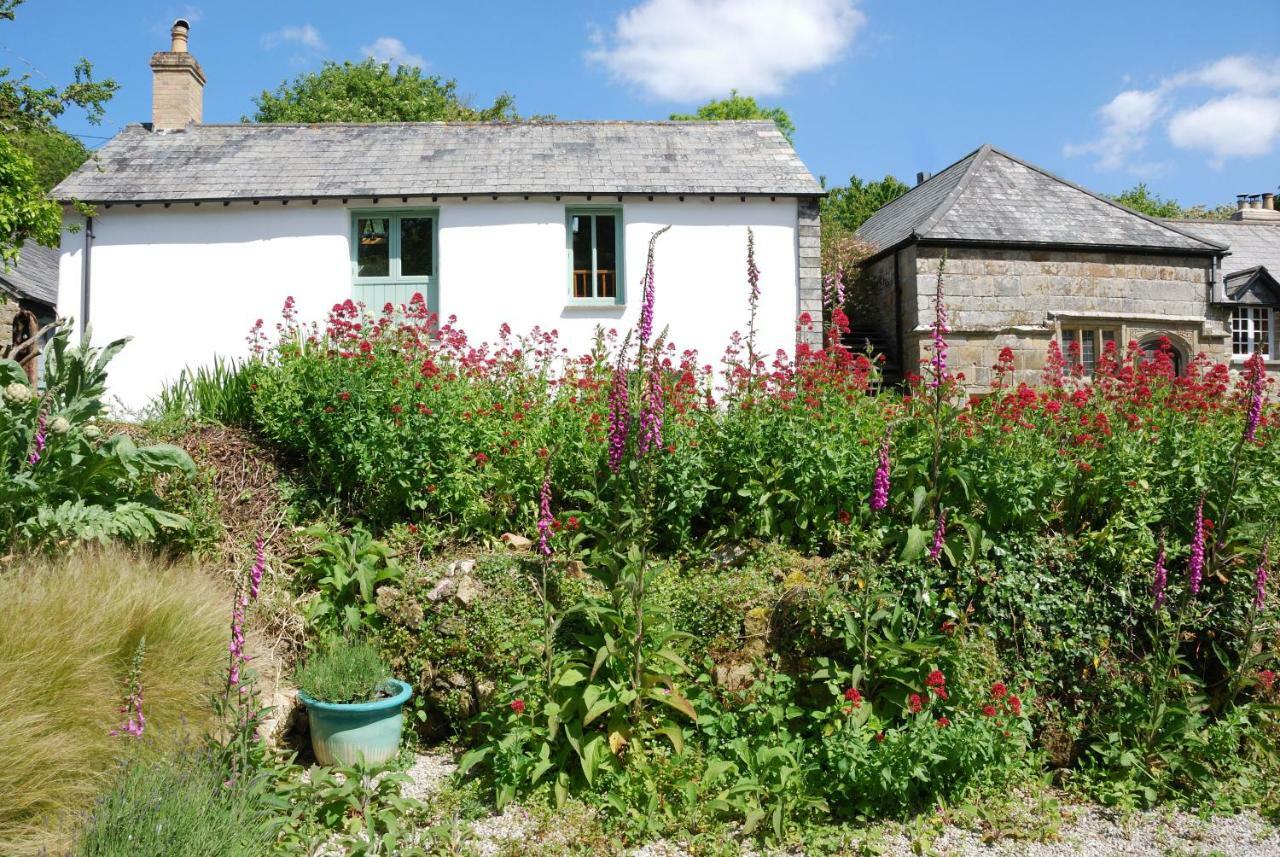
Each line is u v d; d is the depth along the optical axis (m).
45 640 3.99
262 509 6.84
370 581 5.72
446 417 6.73
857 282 16.58
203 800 3.54
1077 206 16.00
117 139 13.53
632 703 4.68
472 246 12.33
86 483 5.76
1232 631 5.38
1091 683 5.19
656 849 4.21
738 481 6.17
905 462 5.68
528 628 5.23
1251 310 18.48
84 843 3.30
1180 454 5.94
